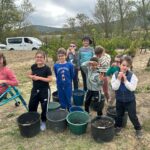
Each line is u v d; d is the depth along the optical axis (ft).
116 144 7.74
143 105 10.89
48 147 7.72
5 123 9.58
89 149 7.50
